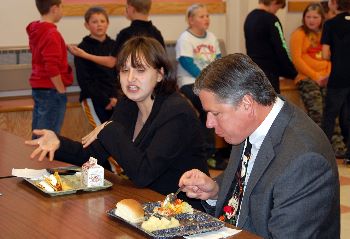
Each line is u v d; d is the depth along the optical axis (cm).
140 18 489
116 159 239
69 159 260
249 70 185
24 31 539
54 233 183
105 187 229
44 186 226
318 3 639
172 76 256
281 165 183
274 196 181
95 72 512
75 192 224
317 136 188
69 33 557
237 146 212
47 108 470
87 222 192
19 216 198
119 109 274
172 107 249
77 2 557
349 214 410
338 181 190
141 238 178
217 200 213
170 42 604
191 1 615
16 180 243
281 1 552
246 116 186
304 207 177
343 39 550
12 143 312
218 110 185
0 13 527
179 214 194
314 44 636
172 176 252
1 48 529
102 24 513
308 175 179
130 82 249
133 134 266
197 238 177
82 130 543
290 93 634
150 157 237
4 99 535
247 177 201
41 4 459
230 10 635
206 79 186
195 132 252
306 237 176
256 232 187
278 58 550
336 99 560
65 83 478
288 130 189
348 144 552
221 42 629
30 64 543
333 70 557
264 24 546
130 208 190
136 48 248
